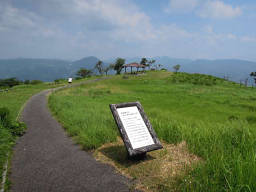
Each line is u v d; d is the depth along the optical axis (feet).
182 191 9.67
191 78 165.89
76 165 13.75
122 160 14.15
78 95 81.71
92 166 13.48
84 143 17.35
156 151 15.44
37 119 31.22
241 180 9.16
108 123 24.52
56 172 12.74
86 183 11.22
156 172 12.00
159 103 67.26
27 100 59.62
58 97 60.34
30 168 13.39
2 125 21.31
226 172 10.11
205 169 10.89
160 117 35.58
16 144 18.86
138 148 13.12
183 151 15.21
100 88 124.77
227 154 12.67
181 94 93.61
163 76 193.16
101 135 19.13
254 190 8.81
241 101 69.36
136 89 116.16
